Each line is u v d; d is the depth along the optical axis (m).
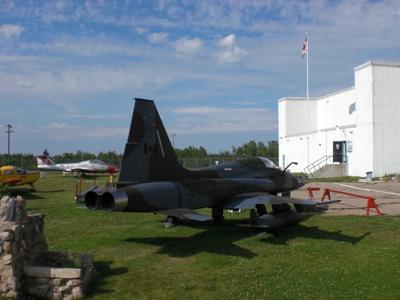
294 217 12.07
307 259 9.16
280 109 52.69
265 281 7.67
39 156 46.34
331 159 41.22
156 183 10.05
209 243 10.70
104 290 7.23
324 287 7.29
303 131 51.78
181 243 10.72
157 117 10.99
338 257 9.29
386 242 10.66
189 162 56.44
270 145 96.25
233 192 11.95
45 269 6.73
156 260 9.16
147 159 10.69
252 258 9.29
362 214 15.18
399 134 35.84
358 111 37.25
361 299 6.72
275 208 12.31
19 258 6.70
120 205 8.79
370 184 28.89
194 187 10.77
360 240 10.92
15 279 6.48
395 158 35.81
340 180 33.34
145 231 12.19
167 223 12.82
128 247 10.30
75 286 6.77
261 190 13.01
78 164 44.56
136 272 8.29
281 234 11.73
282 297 6.86
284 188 14.37
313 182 31.59
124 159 10.28
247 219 14.05
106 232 12.20
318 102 51.56
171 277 7.97
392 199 19.75
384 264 8.63
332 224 13.05
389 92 35.81
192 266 8.70
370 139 35.59
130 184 10.30
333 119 47.97
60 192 25.55
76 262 7.56
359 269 8.30
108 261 9.08
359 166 37.25
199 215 9.05
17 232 6.62
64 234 12.05
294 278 7.82
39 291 6.72
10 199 7.09
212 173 12.52
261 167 14.04
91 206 8.91
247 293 7.05
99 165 44.28
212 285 7.48
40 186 30.14
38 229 7.57
